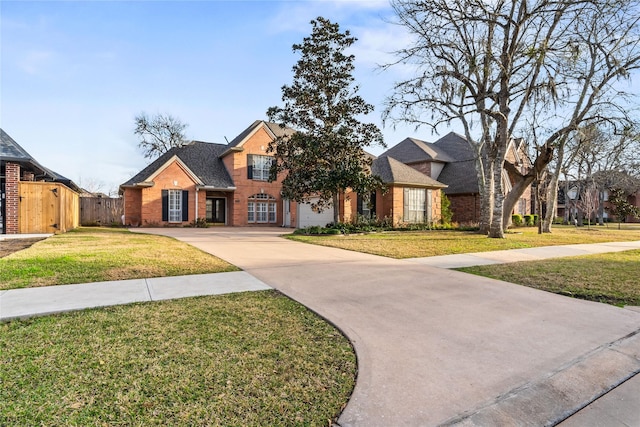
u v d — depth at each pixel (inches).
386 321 171.8
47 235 550.3
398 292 227.0
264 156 1004.6
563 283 258.5
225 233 676.1
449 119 595.5
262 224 1004.6
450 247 464.1
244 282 245.1
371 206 869.8
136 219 890.1
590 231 906.1
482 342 148.6
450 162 1162.0
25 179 649.0
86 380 109.2
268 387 109.0
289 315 176.6
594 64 658.8
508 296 222.2
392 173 869.8
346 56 623.8
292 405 100.0
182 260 324.5
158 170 860.6
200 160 1015.6
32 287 216.5
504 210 796.6
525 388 113.6
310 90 620.4
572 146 1031.6
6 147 563.8
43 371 114.0
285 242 508.7
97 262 297.6
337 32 618.5
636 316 186.9
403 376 118.3
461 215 1067.9
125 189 882.8
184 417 92.4
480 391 110.6
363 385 111.8
